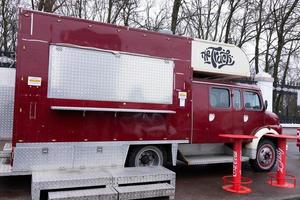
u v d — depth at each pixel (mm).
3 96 8578
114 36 7211
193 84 8445
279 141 8281
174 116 7992
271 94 18984
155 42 7727
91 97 6914
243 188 7605
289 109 32031
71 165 6816
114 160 7242
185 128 8180
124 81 7273
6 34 24109
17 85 6340
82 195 5855
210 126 8625
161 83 7758
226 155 9305
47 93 6543
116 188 6359
